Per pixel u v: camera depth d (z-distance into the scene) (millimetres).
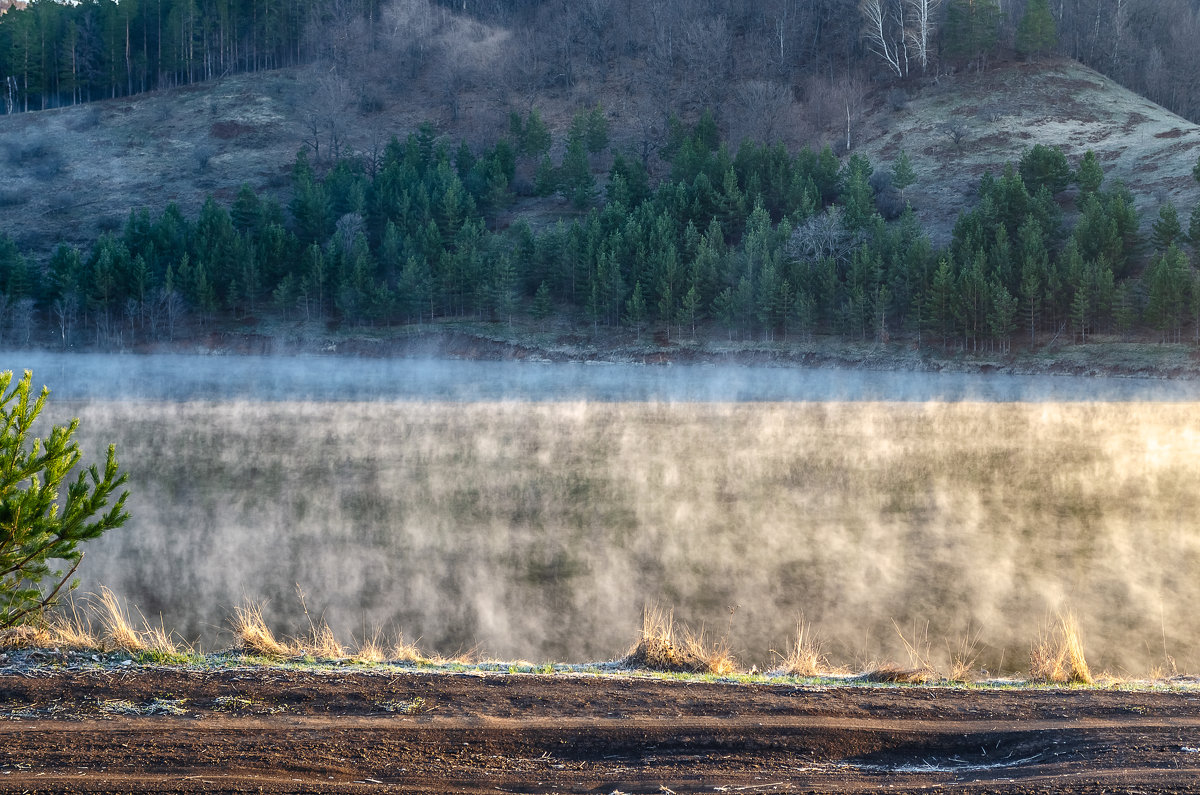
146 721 6172
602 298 94812
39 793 4918
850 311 86062
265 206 116875
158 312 99562
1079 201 96000
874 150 140000
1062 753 5797
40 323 100062
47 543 8305
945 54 159250
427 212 113750
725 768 5613
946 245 98750
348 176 130500
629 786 5301
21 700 6570
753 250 92000
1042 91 144500
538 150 152375
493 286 99812
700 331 92500
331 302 104750
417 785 5234
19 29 181125
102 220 132375
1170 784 5082
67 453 8406
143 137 167000
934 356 81188
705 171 122188
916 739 6121
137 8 196625
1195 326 74438
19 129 169125
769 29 193875
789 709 6629
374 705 6582
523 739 5984
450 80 192375
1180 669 10625
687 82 185375
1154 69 159375
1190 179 99938
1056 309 80562
